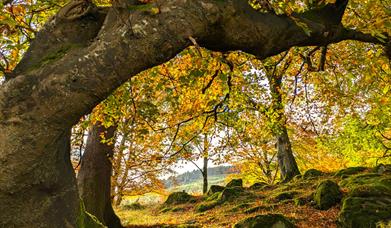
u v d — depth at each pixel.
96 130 12.90
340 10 4.61
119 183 27.19
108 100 8.51
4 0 3.89
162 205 23.94
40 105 2.95
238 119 11.97
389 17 5.34
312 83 12.99
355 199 10.98
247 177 37.50
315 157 32.47
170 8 3.15
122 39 3.04
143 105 9.45
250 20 3.57
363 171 17.91
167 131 12.66
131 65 3.12
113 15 3.24
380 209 10.16
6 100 2.95
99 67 3.01
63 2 5.93
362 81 9.85
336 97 12.62
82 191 12.47
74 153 14.23
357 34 5.18
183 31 3.19
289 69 12.62
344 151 22.86
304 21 4.17
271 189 20.61
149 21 3.08
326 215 12.00
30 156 3.01
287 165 22.64
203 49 7.48
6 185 2.99
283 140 22.95
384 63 7.82
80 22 3.42
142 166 23.39
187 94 9.82
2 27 4.01
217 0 3.32
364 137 20.50
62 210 3.35
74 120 3.15
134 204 28.22
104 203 12.85
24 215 3.12
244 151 30.55
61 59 3.06
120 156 20.53
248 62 10.98
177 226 13.88
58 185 3.33
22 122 2.94
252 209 14.80
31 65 3.20
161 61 3.28
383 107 12.93
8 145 2.93
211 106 10.55
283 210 13.79
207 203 19.11
